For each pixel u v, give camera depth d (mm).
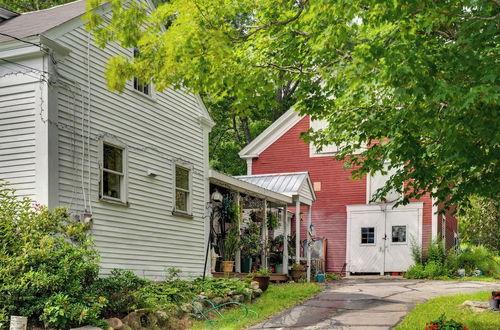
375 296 14414
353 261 24031
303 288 15523
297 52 8789
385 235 23672
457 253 23984
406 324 9992
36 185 10070
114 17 7414
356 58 6871
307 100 8984
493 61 6883
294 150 25656
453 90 6598
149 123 13492
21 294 8172
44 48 10195
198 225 15477
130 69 7926
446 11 6691
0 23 13094
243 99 8508
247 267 17609
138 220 12703
